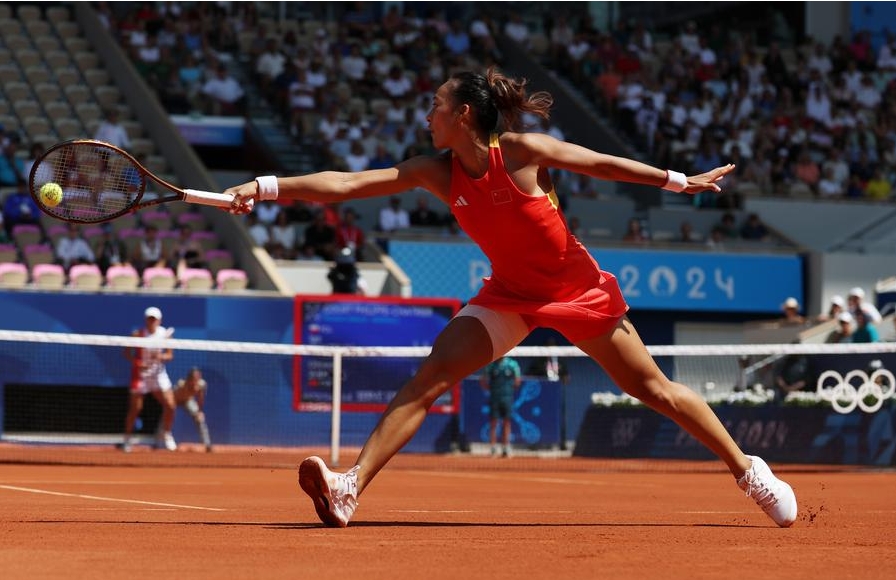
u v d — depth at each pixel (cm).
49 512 683
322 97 2767
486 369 1991
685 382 2228
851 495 1025
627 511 788
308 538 516
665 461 1900
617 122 2933
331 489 554
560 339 2367
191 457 1755
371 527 583
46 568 409
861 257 2534
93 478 1208
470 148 551
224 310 1981
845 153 2928
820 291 2511
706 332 2541
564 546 497
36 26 2862
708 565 438
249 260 2211
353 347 1880
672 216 2619
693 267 2473
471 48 3177
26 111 2600
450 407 2030
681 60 3142
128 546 480
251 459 1744
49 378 1912
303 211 2438
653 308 2452
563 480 1339
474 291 2359
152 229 2216
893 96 3206
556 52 3164
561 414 2094
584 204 2609
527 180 549
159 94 2747
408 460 1856
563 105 3006
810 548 503
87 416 1955
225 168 2878
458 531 568
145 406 2000
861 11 3359
